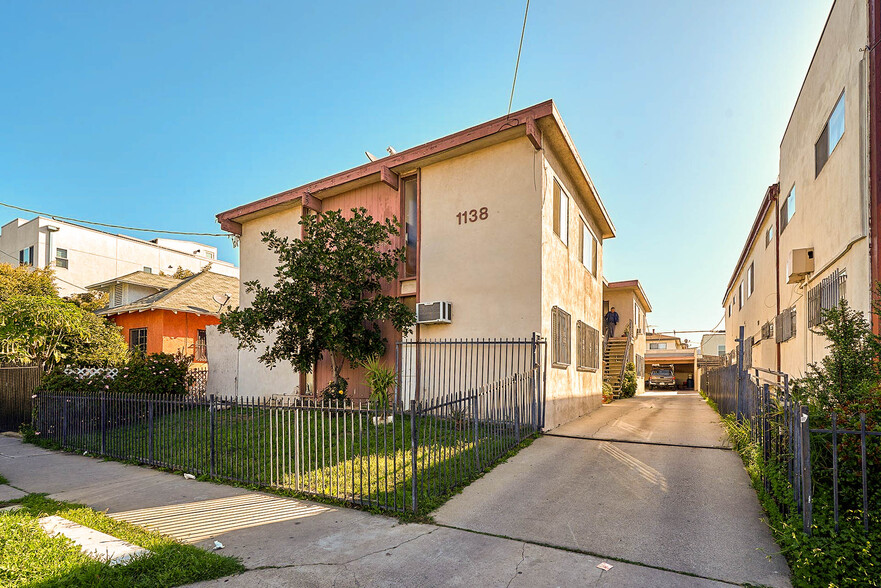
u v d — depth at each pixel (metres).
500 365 9.98
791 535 3.86
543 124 9.87
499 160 10.52
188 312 19.11
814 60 9.55
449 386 10.50
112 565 4.10
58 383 10.97
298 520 5.28
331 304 9.72
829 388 4.50
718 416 12.16
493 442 7.51
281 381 13.56
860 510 3.73
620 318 24.86
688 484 6.07
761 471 5.48
